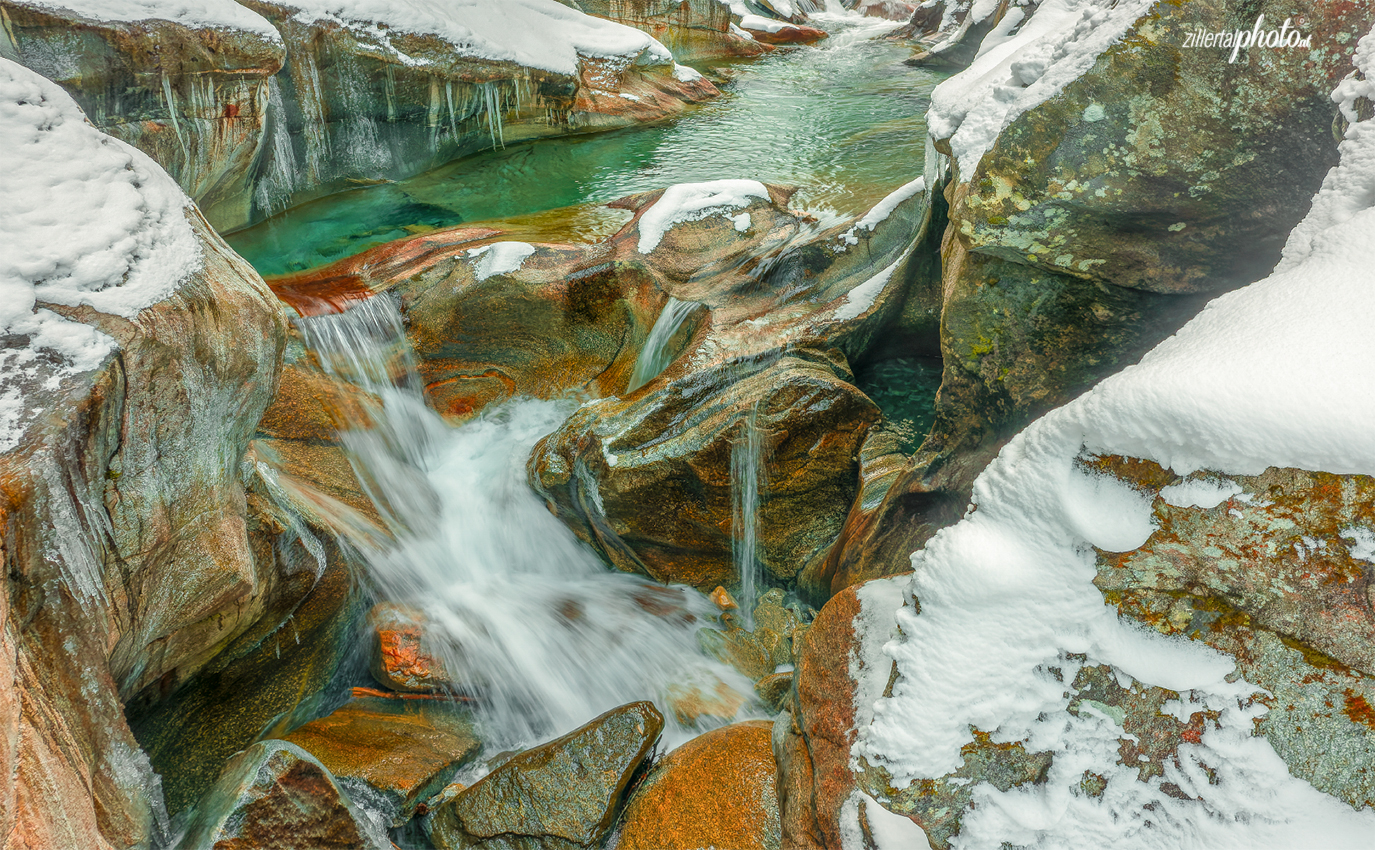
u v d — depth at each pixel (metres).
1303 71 2.13
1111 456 1.70
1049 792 1.79
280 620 3.19
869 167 7.54
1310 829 1.59
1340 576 1.51
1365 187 1.79
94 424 1.93
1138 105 2.30
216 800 2.41
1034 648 1.79
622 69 9.91
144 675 2.49
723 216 5.68
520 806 2.80
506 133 8.77
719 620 4.11
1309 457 1.49
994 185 2.52
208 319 2.37
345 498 4.13
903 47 13.90
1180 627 1.70
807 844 2.29
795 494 4.18
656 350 5.09
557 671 3.74
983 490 1.88
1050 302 2.76
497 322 5.41
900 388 4.66
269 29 5.56
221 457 2.58
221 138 5.53
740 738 2.87
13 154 2.05
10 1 4.14
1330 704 1.57
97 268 2.05
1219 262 2.41
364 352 4.98
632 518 4.19
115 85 4.68
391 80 7.21
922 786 1.82
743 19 15.55
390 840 2.86
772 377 4.14
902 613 1.91
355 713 3.49
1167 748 1.72
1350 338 1.55
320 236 6.36
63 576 1.86
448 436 5.12
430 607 3.94
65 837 1.63
